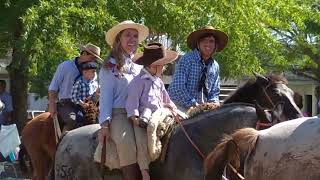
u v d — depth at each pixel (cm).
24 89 1766
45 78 1750
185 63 768
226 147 599
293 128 566
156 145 683
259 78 689
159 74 714
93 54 924
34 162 941
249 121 655
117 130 696
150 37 1616
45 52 1376
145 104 695
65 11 1350
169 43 1652
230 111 669
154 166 700
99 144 708
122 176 717
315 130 548
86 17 1377
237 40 1591
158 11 1508
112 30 711
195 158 667
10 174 1422
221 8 1578
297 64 2900
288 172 547
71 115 895
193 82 766
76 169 757
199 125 679
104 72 709
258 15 1672
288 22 1856
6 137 1438
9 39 1574
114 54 712
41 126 935
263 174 566
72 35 1409
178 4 1564
